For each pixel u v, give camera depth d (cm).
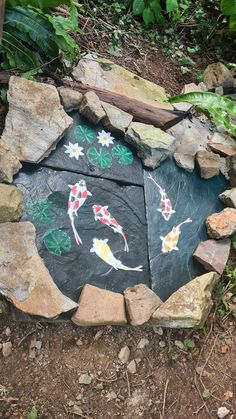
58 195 94
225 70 131
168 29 138
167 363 91
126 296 88
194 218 105
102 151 103
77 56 116
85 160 100
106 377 87
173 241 100
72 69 113
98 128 105
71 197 95
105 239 94
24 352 85
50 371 85
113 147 104
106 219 96
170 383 89
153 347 91
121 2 136
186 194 107
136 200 101
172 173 108
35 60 106
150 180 105
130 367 89
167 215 102
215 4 144
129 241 96
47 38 106
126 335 91
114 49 127
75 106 104
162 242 99
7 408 82
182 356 92
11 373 84
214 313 97
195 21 142
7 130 94
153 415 86
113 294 88
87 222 94
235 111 116
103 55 123
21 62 106
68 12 121
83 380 86
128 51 129
